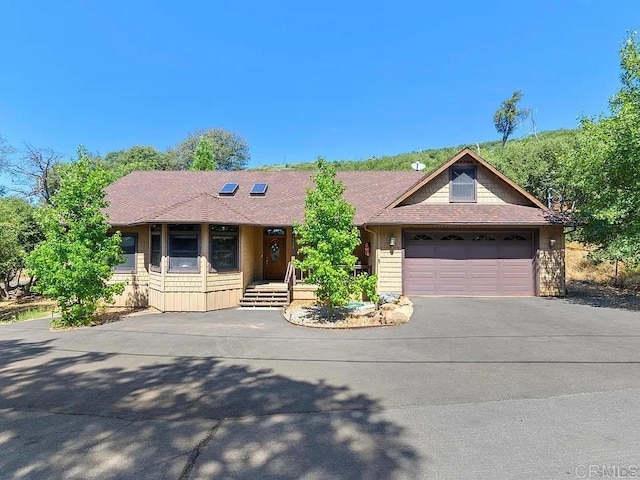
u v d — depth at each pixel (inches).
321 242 425.4
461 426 168.7
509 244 576.4
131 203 658.2
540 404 192.9
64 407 197.2
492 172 594.2
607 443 151.6
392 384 227.3
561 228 567.2
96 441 158.7
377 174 789.2
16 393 218.7
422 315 439.5
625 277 721.6
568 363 262.7
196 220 510.9
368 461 140.1
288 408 192.2
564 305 495.2
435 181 603.2
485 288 576.4
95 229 461.7
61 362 282.7
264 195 689.0
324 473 132.2
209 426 172.2
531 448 148.3
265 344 333.1
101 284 469.1
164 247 533.3
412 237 583.5
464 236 579.8
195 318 470.9
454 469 133.8
